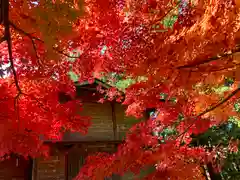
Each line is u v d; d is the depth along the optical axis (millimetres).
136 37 3246
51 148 8875
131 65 3564
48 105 4547
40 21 2621
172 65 3049
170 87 3391
